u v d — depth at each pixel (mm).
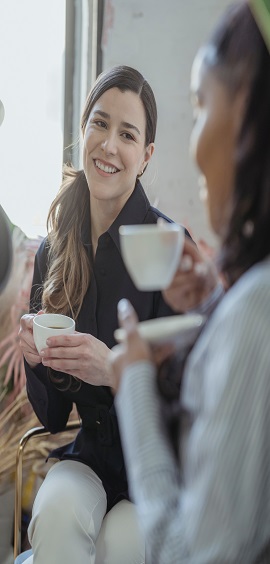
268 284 864
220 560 838
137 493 931
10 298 2379
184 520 873
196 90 975
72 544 1692
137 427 939
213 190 966
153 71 2379
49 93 2559
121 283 1917
